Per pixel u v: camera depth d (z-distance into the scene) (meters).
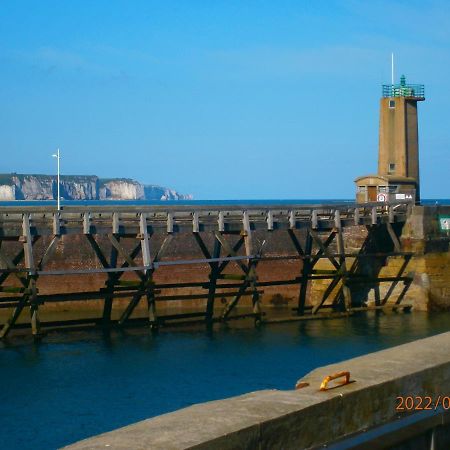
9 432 20.69
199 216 36.75
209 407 7.50
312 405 7.69
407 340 34.03
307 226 39.56
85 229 32.78
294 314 41.81
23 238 31.19
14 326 31.58
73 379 26.19
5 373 26.91
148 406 23.22
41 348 30.89
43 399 23.81
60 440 20.08
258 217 43.31
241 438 6.81
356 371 9.15
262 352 31.09
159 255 34.47
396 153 52.22
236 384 25.84
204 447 6.44
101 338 33.06
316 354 30.80
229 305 36.47
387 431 8.49
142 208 36.50
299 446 7.52
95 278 41.16
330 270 40.81
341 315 39.91
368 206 41.84
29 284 30.70
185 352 30.67
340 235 40.44
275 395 8.07
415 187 51.22
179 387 25.38
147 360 29.23
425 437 9.23
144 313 41.62
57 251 40.53
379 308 41.19
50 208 37.69
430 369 9.41
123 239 41.97
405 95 52.25
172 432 6.65
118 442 6.38
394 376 8.92
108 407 23.06
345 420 8.15
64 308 41.09
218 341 33.06
